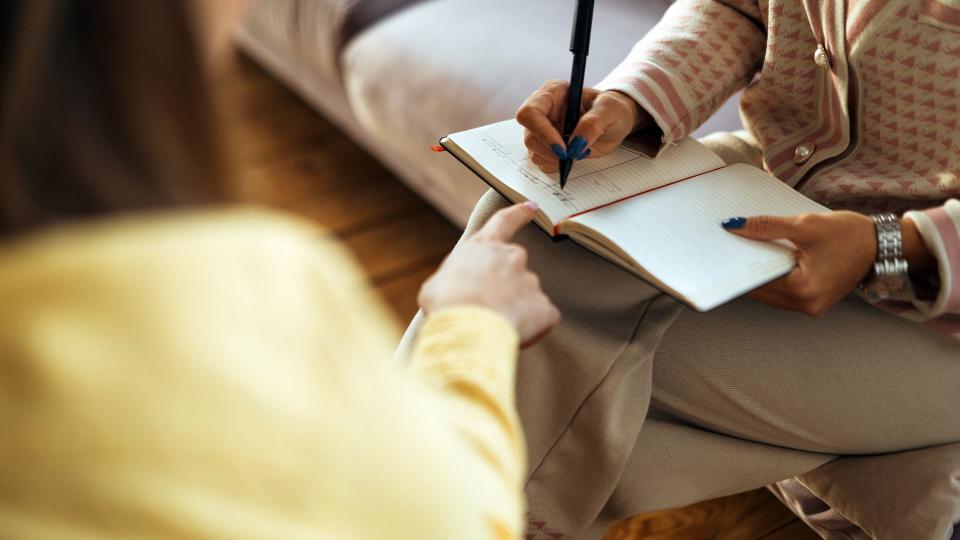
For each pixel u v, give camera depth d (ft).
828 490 3.19
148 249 0.98
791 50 3.01
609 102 2.88
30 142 0.93
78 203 0.97
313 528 1.02
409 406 1.18
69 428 0.92
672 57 3.06
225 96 1.06
